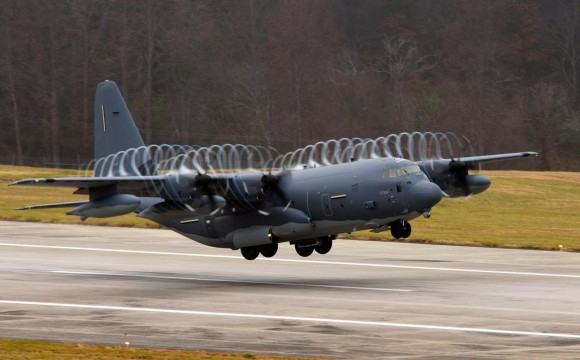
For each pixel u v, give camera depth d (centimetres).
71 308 10988
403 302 11388
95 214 13038
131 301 11519
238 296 11925
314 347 8825
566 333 9469
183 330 9656
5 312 10712
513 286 12744
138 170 15150
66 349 8669
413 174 13100
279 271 14538
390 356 8462
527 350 8706
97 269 14600
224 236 14138
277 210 13575
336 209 13250
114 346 8838
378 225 13262
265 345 8919
